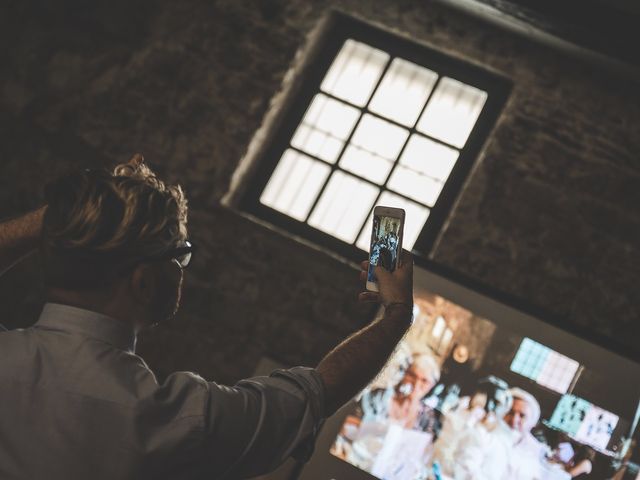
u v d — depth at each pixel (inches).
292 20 173.2
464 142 168.2
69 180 38.2
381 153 170.6
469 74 171.2
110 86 172.6
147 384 36.8
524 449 141.4
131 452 34.9
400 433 143.0
